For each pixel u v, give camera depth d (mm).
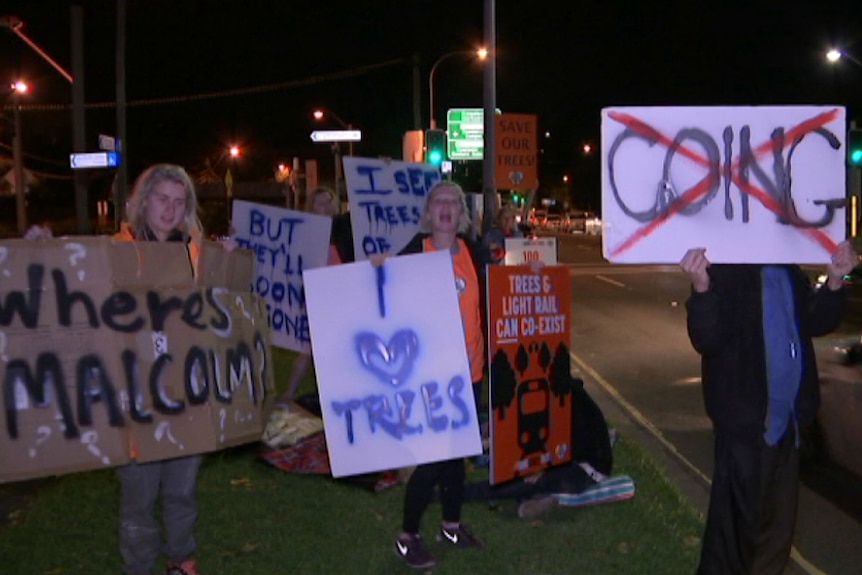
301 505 5531
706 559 3787
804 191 3785
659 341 13492
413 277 4504
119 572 4570
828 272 3750
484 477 6109
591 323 15570
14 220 47094
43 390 3707
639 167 3834
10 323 3688
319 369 4484
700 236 3807
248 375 4312
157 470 4102
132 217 4180
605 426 5680
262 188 43281
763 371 3670
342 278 4488
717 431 3758
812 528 5609
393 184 7605
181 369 3932
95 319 3789
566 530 5184
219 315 4133
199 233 4238
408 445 4488
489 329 4727
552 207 92625
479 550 4867
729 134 3809
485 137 15602
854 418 6035
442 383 4496
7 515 5469
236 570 4574
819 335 3836
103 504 5574
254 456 6473
